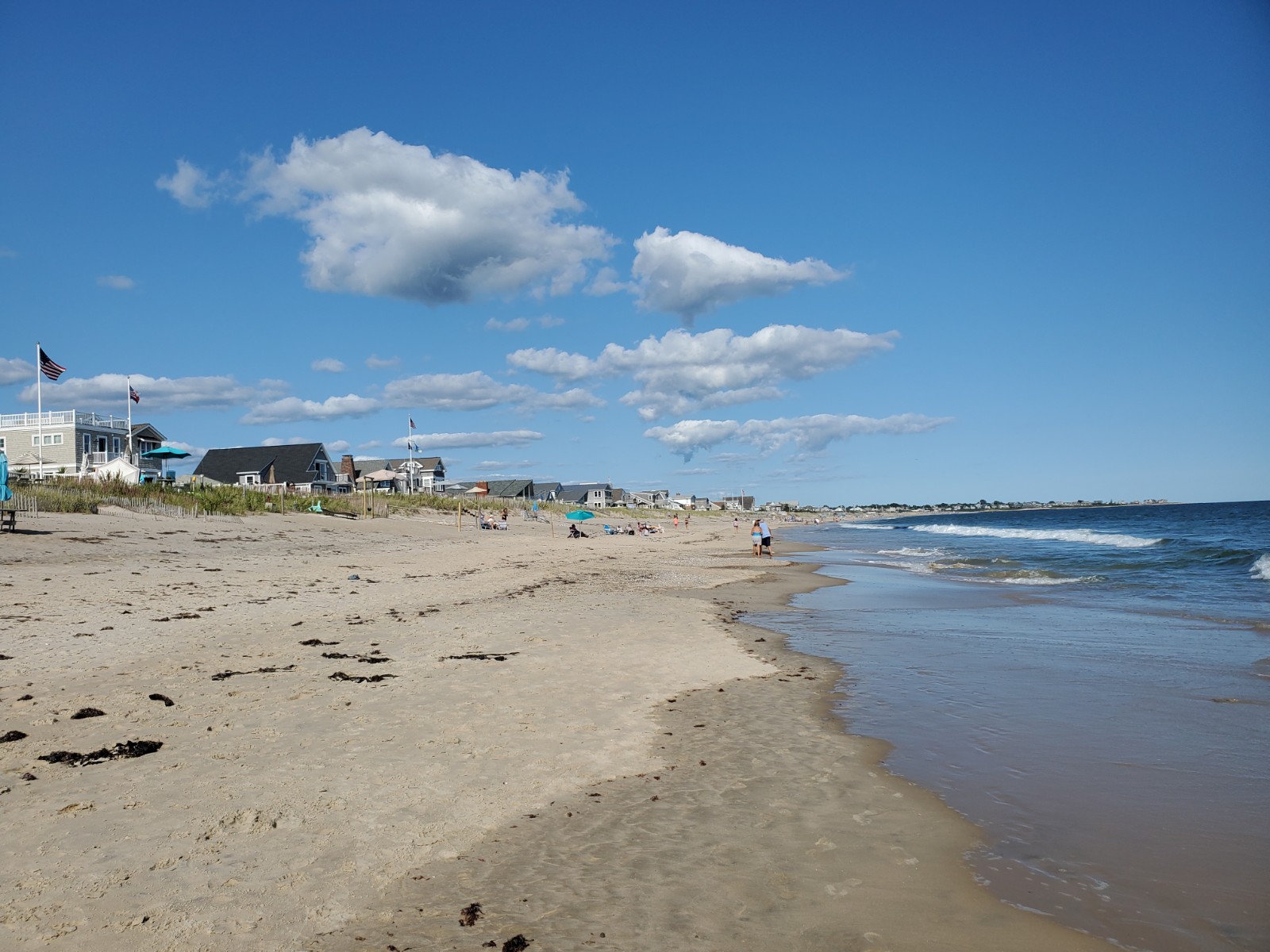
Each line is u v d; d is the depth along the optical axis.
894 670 12.01
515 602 19.42
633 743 8.05
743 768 7.37
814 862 5.41
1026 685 10.85
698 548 53.50
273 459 85.75
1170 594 21.53
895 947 4.34
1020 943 4.40
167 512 35.97
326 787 6.49
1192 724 8.82
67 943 4.14
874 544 58.00
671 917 4.62
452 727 8.35
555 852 5.48
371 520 49.97
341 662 11.42
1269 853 5.55
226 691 9.49
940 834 5.89
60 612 14.66
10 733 7.50
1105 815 6.27
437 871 5.15
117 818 5.72
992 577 28.28
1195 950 4.33
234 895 4.73
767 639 14.98
